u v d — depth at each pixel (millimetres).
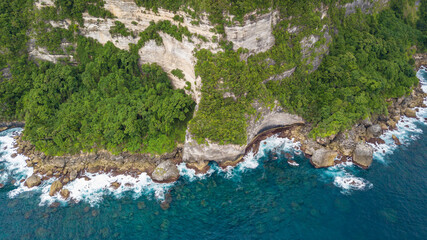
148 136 54281
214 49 47781
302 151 54969
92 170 52438
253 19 46500
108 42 58344
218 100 49406
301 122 57938
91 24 57438
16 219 44344
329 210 43438
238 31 46156
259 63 51938
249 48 49438
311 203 44719
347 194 45969
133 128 51719
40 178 51594
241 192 47500
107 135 52719
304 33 55688
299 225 41438
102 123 54344
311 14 55219
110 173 51969
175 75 57531
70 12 56719
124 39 57625
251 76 50250
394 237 39281
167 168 50156
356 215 42500
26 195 48531
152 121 53469
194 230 41812
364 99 57344
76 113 55594
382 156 53281
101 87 58031
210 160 52375
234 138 48938
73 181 50688
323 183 48219
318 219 42188
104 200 47281
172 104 53000
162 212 44906
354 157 51469
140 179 50781
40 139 53906
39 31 58688
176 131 54969
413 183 47594
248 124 50562
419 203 44031
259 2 45875
